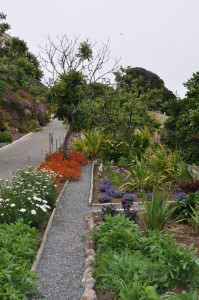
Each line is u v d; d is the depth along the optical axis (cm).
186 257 439
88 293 424
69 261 561
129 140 1694
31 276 428
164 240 497
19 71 1833
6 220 641
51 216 786
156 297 351
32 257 526
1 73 1922
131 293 361
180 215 710
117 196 973
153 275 431
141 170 1023
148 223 623
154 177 1019
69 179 1227
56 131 3519
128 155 1472
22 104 3688
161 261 440
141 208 805
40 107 4153
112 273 428
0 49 2314
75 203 934
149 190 988
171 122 1516
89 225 711
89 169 1496
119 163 1406
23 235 530
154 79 3853
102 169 1384
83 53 1591
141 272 423
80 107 1505
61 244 634
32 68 1747
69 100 1509
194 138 1359
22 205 679
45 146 2441
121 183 1124
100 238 557
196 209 702
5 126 3008
